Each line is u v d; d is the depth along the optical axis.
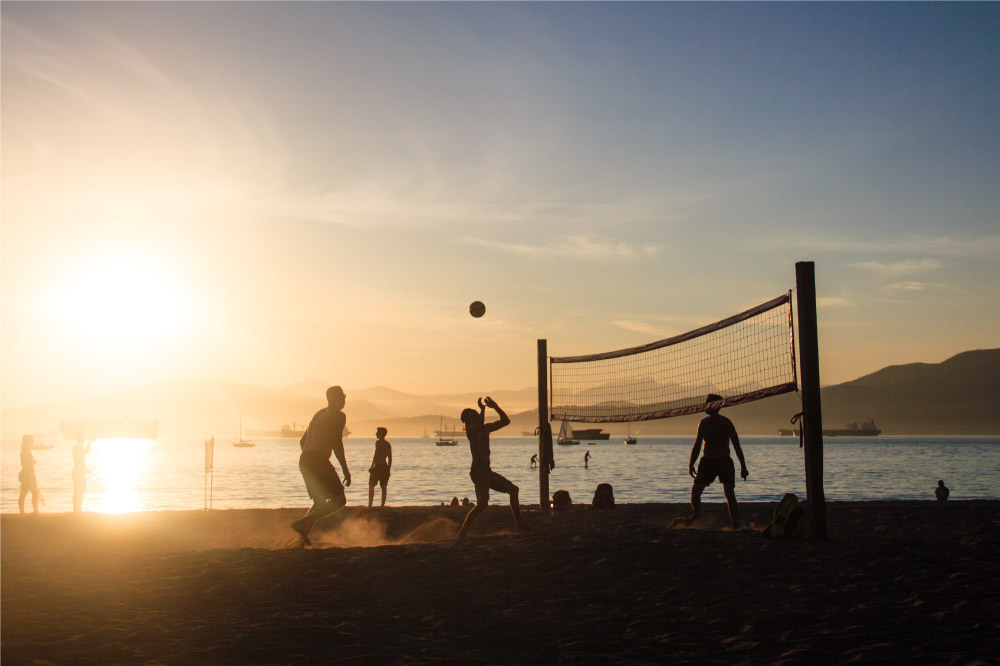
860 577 5.96
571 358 13.33
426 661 3.99
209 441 19.08
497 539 8.21
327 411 8.26
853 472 49.81
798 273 8.23
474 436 8.98
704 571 6.27
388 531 11.00
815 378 8.08
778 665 3.86
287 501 28.00
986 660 3.82
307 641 4.36
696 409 10.16
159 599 5.51
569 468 62.44
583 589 5.72
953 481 38.75
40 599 5.53
